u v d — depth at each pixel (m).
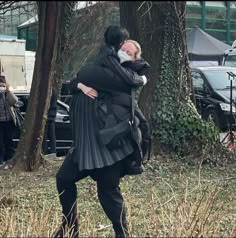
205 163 10.26
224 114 17.44
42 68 5.59
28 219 5.57
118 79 4.66
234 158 10.43
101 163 4.62
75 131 4.79
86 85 4.71
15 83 19.39
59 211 6.11
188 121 10.52
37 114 9.59
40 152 9.94
